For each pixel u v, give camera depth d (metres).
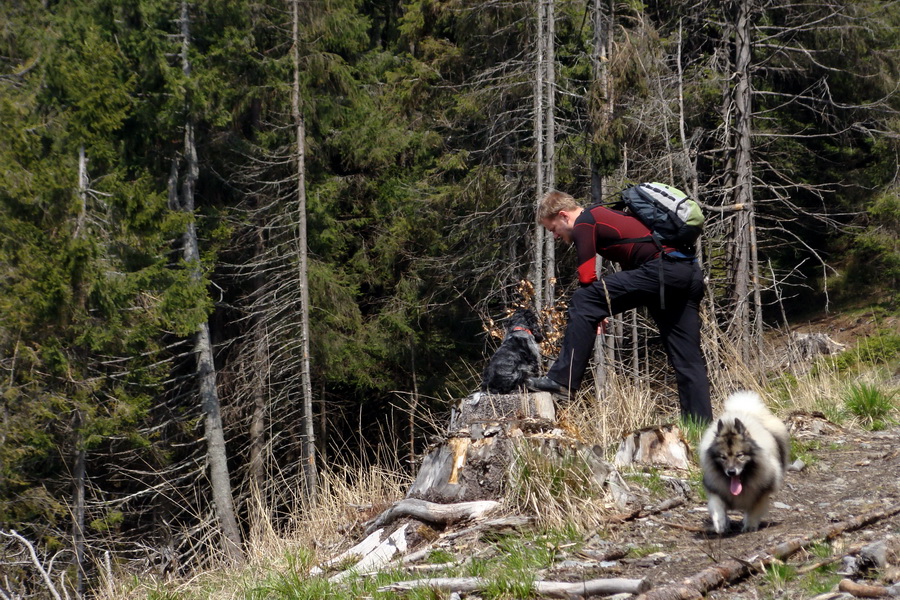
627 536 4.84
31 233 14.84
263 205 21.30
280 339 20.44
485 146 20.14
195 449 19.25
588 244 6.35
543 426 5.66
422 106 20.92
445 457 5.65
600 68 14.91
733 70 16.95
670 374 11.85
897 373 12.55
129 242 16.25
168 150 19.14
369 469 8.02
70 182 15.14
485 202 19.11
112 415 15.43
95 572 12.27
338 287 20.42
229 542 7.96
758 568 4.00
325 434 21.27
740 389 8.60
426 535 5.36
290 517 7.91
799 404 8.28
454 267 20.34
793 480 5.89
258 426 19.69
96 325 15.51
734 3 15.41
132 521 16.69
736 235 14.30
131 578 7.21
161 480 17.45
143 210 16.19
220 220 20.36
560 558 4.55
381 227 22.00
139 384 16.25
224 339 22.42
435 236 20.83
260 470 19.16
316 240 21.03
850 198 19.78
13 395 14.11
